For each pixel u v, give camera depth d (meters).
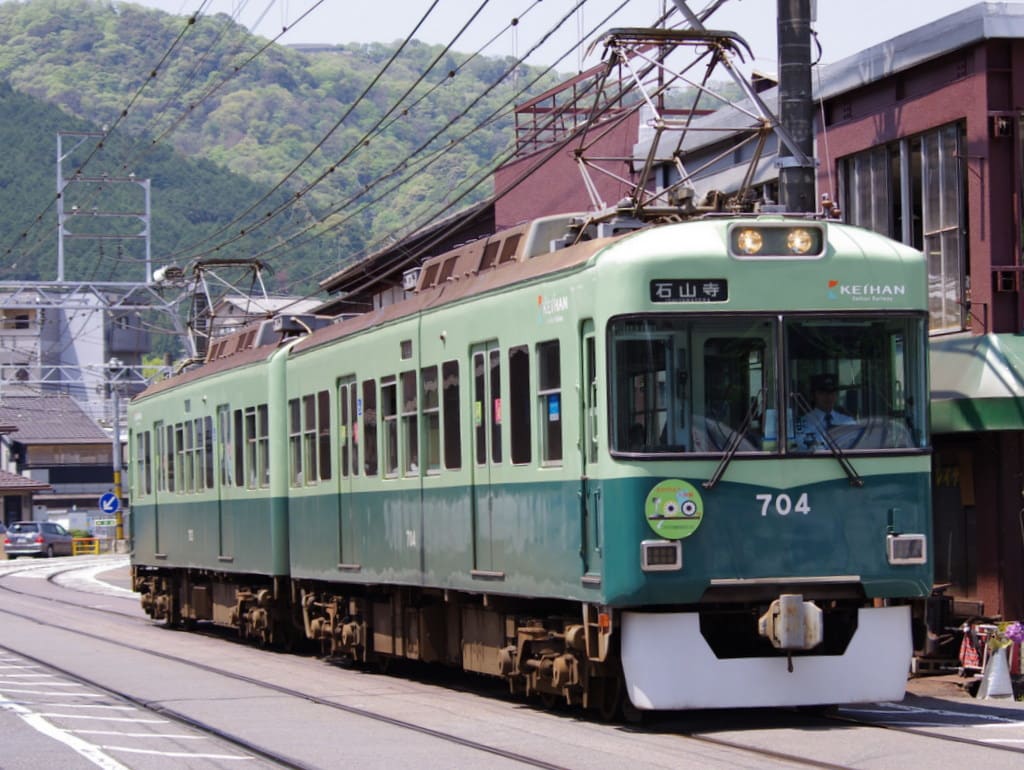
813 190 16.00
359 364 18.67
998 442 17.73
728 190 24.00
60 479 87.81
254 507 23.00
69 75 163.88
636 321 12.48
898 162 19.95
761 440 12.61
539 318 13.79
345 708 15.02
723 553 12.46
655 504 12.35
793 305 12.76
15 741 12.90
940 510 18.92
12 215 111.25
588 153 31.08
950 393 17.52
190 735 13.23
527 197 33.97
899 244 13.22
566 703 14.78
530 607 14.83
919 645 13.28
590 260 12.89
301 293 79.38
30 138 117.25
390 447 17.66
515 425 14.33
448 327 15.88
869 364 12.91
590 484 12.88
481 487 15.09
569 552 13.20
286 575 22.14
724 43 16.27
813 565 12.62
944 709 14.44
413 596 17.73
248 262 34.19
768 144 22.64
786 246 12.80
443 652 17.36
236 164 129.12
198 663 20.73
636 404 12.46
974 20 17.91
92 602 36.66
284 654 22.73
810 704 12.61
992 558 17.83
